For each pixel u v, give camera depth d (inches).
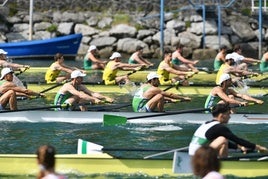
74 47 4345.5
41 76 3356.3
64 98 2142.0
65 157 1464.1
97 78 3253.0
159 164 1460.4
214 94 2081.7
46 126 2074.3
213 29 4507.9
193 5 4431.6
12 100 2119.8
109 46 4483.3
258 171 1443.2
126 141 1857.8
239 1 4662.9
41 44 4249.5
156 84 2133.4
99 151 1507.1
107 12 4581.7
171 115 2122.3
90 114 2130.9
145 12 4584.2
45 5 4571.9
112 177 1438.2
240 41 4562.0
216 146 1360.7
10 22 4503.0
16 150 1738.4
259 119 2124.8
